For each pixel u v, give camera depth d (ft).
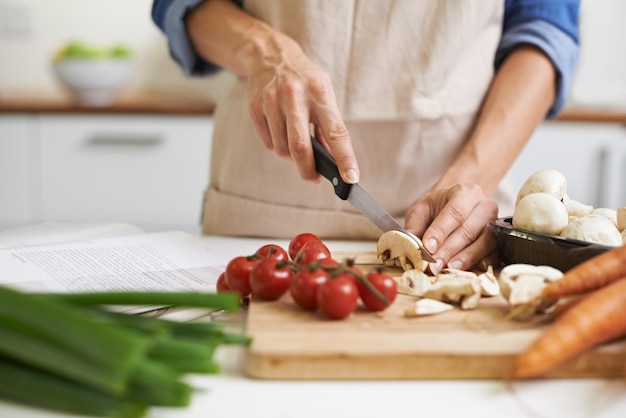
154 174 8.13
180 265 3.09
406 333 2.23
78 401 1.79
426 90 4.13
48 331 1.72
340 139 3.17
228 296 2.08
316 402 1.95
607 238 2.73
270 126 3.47
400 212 4.36
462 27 4.06
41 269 2.89
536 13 4.27
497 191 4.38
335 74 4.15
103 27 9.73
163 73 9.64
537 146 8.14
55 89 9.86
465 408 1.92
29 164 8.04
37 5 9.66
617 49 9.02
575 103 9.14
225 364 2.19
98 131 8.01
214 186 4.60
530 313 2.34
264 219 4.35
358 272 2.52
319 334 2.22
